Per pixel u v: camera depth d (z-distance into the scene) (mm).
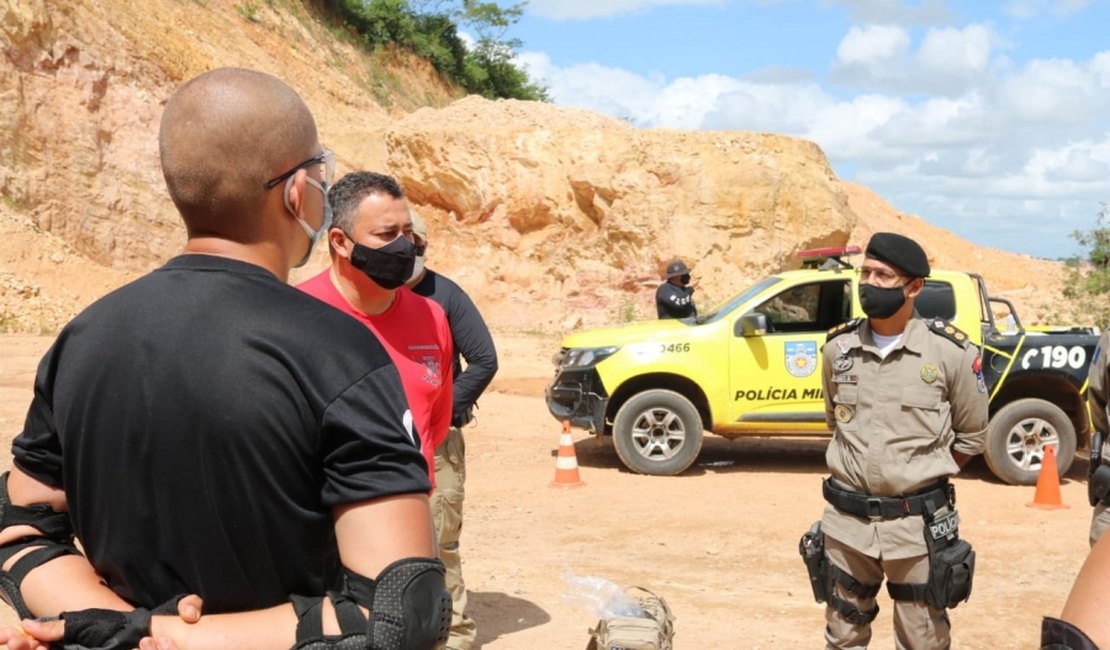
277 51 41438
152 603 1852
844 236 32219
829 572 4367
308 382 1738
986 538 8164
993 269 49688
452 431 4844
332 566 1832
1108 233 25672
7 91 27812
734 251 31156
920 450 4152
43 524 1993
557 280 32094
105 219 29125
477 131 33094
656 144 31984
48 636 1771
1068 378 10086
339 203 3473
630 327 10805
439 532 4805
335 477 1748
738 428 10344
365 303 3609
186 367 1745
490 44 60531
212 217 1897
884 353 4227
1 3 28172
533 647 5539
